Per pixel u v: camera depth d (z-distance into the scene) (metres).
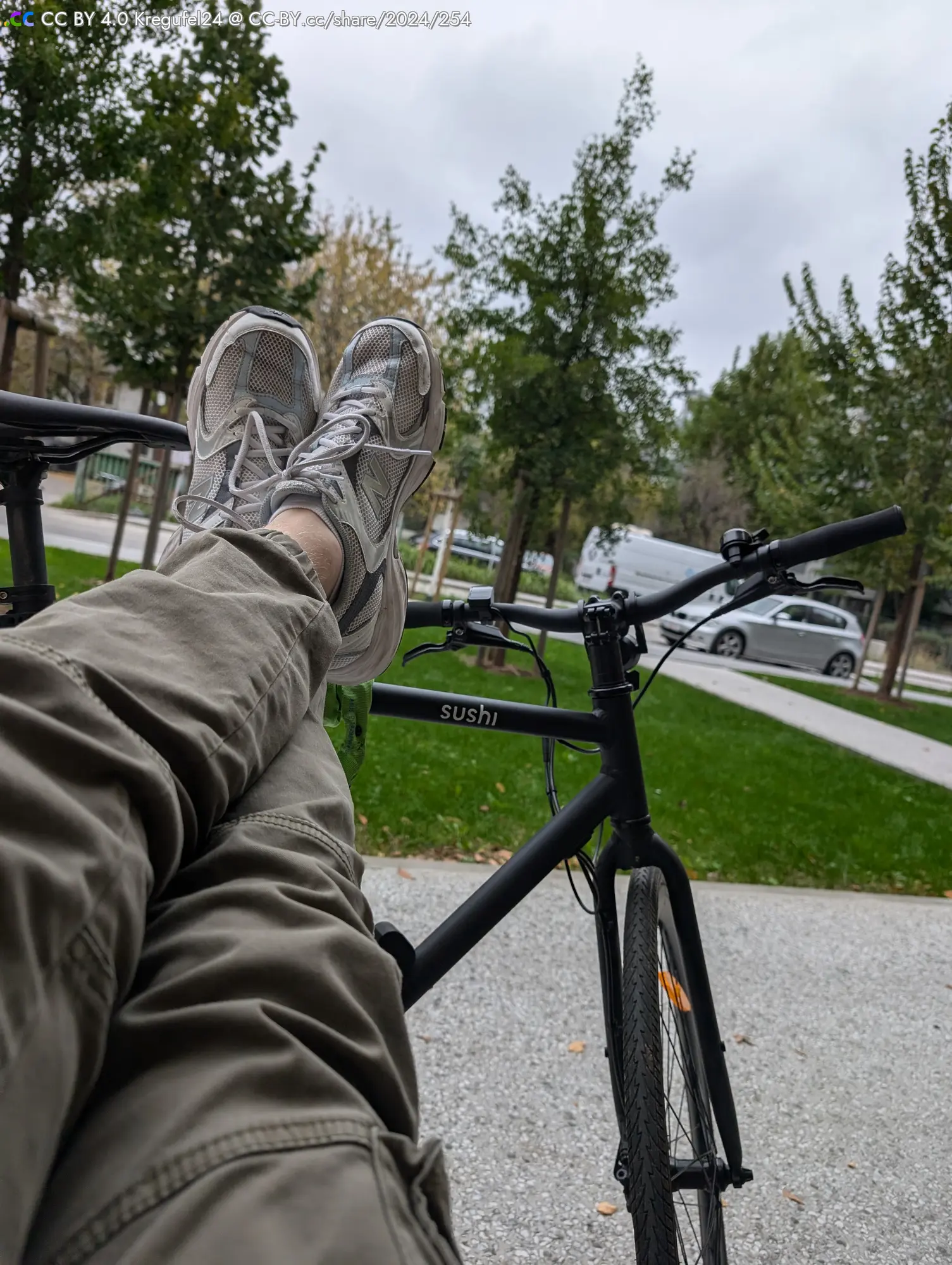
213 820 0.60
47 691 0.52
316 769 0.71
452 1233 0.47
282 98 5.79
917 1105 2.23
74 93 4.90
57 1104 0.41
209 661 0.65
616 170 7.61
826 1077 2.31
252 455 1.37
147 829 0.52
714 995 2.69
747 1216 1.77
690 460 27.75
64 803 0.46
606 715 1.39
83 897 0.44
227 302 5.84
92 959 0.44
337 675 1.24
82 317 7.69
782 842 4.37
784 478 14.34
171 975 0.49
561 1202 1.73
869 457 11.13
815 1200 1.84
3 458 1.05
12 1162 0.37
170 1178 0.40
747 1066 2.32
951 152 10.02
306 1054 0.47
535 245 7.72
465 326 7.96
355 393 1.52
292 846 0.61
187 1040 0.46
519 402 7.71
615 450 7.95
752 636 16.58
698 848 4.12
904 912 3.60
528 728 1.36
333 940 0.54
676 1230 1.14
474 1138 1.87
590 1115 1.99
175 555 0.78
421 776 4.30
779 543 1.31
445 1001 2.39
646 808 1.42
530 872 1.31
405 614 1.36
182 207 5.66
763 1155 1.96
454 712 1.34
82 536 14.17
